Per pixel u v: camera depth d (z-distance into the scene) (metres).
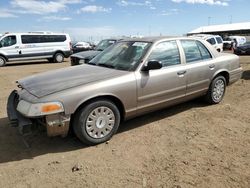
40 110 3.85
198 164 3.81
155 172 3.63
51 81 4.45
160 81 5.00
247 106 6.33
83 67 5.21
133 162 3.89
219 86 6.36
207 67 5.89
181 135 4.77
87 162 3.91
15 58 18.88
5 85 10.03
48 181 3.48
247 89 8.08
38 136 4.80
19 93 4.40
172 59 5.31
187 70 5.46
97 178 3.52
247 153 4.12
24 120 3.98
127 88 4.56
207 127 5.11
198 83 5.76
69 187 3.35
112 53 5.46
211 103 6.36
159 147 4.34
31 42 19.50
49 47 20.33
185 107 6.24
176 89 5.32
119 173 3.62
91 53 10.97
